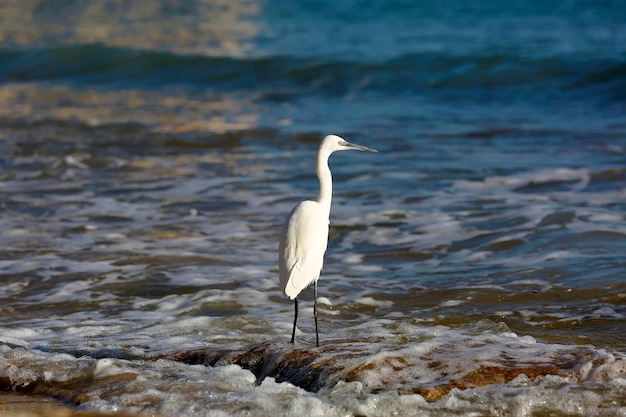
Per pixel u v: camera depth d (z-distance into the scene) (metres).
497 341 8.23
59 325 10.04
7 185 18.23
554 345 8.10
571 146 21.20
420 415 6.70
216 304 10.66
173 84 35.56
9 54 40.59
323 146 9.23
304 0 65.06
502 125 24.59
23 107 30.25
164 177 18.88
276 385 7.29
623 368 7.39
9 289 11.52
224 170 19.55
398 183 17.80
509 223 14.14
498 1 56.41
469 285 11.23
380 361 7.57
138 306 10.76
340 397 6.94
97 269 12.27
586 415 6.75
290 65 35.66
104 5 65.62
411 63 34.38
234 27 51.09
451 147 21.67
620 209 14.75
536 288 10.90
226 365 8.16
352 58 36.03
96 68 38.34
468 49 37.12
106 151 21.97
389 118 26.59
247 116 27.56
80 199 16.86
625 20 45.66
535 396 6.91
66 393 7.55
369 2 59.97
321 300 10.81
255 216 15.36
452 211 15.24
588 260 11.86
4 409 7.16
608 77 30.67
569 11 50.38
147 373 7.83
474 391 7.03
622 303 10.24
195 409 6.89
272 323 9.82
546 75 31.80
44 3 66.25
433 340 8.23
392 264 12.55
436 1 58.19
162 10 62.19
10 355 8.38
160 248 13.35
